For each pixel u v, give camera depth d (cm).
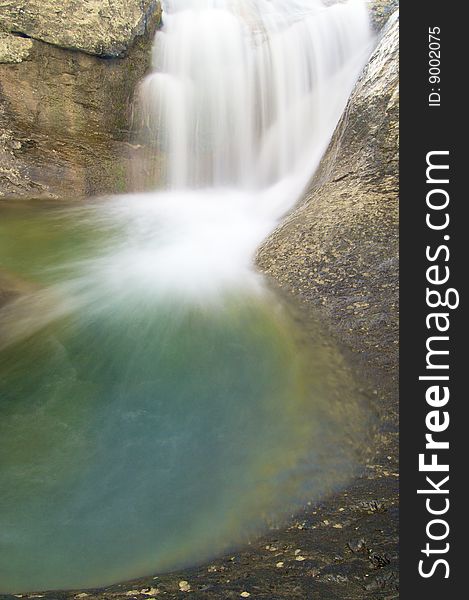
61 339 505
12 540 312
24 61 906
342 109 927
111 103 976
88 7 931
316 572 270
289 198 891
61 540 314
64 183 952
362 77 822
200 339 502
